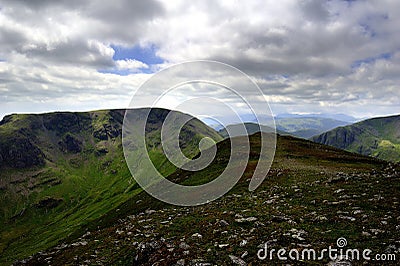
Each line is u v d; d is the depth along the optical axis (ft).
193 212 80.02
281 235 50.88
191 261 45.29
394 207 59.52
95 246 67.67
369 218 54.54
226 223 63.00
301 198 79.51
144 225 76.18
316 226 54.70
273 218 61.67
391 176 88.69
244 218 64.75
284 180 114.93
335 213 60.75
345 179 94.79
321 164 172.14
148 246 55.01
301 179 112.37
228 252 47.06
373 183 82.69
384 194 69.82
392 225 49.85
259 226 58.39
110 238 71.51
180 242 55.11
